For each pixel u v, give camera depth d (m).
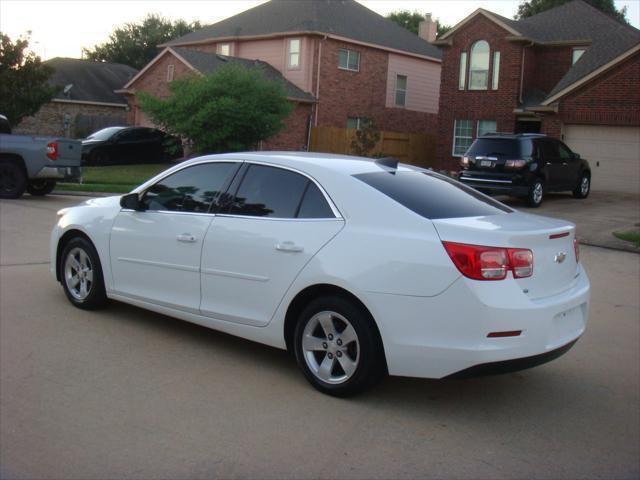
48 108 37.78
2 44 24.56
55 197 16.56
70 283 6.89
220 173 5.75
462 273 4.30
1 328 6.14
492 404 4.93
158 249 5.91
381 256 4.55
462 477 3.78
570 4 30.64
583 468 3.96
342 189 4.96
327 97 31.70
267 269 5.11
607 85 22.91
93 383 4.97
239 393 4.88
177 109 24.02
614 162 23.22
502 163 18.09
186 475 3.69
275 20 32.75
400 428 4.41
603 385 5.45
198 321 5.69
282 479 3.68
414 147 31.81
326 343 4.86
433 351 4.38
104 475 3.66
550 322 4.48
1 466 3.73
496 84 28.64
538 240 4.55
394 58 34.66
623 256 11.81
